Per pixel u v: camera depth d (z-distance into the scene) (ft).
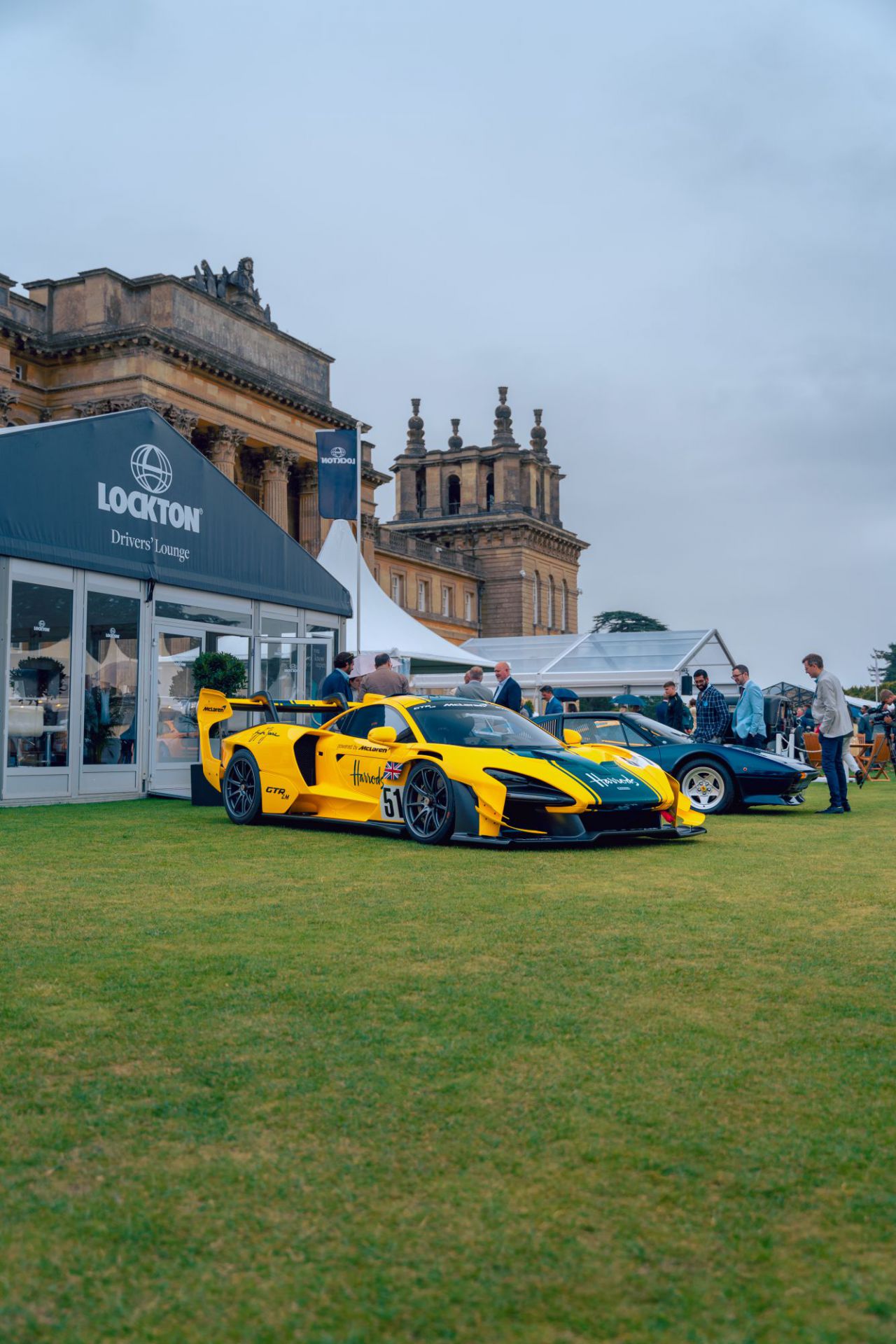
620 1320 7.15
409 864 27.35
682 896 22.76
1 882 24.40
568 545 318.65
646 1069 11.87
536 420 315.37
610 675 104.06
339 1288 7.52
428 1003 14.47
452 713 34.24
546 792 30.32
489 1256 7.93
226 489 56.03
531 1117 10.50
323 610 63.41
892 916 20.51
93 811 42.19
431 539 300.20
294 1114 10.55
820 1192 8.95
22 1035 13.04
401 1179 9.16
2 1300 7.38
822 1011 14.14
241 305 165.48
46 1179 9.16
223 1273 7.71
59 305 147.33
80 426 46.80
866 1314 7.23
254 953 17.30
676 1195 8.88
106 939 18.31
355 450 72.18
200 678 54.08
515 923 19.79
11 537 43.09
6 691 42.96
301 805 36.17
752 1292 7.49
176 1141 9.93
